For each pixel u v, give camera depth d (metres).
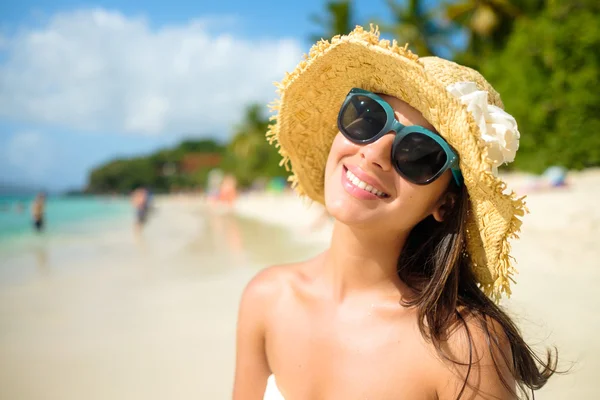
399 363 1.41
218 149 146.62
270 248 12.45
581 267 5.88
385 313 1.49
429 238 1.57
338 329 1.52
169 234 19.50
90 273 9.56
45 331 5.40
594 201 9.73
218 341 4.82
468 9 23.59
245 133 65.44
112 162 136.88
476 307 1.43
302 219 23.03
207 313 5.86
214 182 65.31
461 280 1.52
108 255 12.65
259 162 63.19
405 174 1.39
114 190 131.38
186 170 123.38
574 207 9.44
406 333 1.43
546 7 20.03
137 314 6.00
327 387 1.50
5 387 3.86
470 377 1.31
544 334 3.83
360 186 1.43
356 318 1.51
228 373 4.01
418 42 25.72
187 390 3.71
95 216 38.41
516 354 1.46
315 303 1.59
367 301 1.53
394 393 1.40
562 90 17.27
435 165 1.39
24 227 25.12
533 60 18.09
